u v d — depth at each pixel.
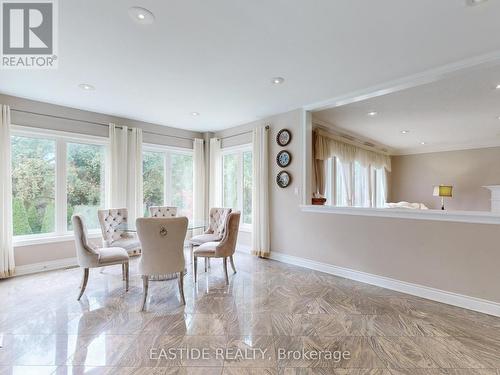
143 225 2.54
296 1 1.78
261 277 3.60
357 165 6.28
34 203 3.81
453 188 6.77
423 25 2.04
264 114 4.52
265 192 4.61
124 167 4.56
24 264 3.65
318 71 2.84
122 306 2.66
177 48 2.39
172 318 2.42
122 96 3.62
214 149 5.66
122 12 1.90
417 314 2.53
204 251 3.37
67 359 1.83
